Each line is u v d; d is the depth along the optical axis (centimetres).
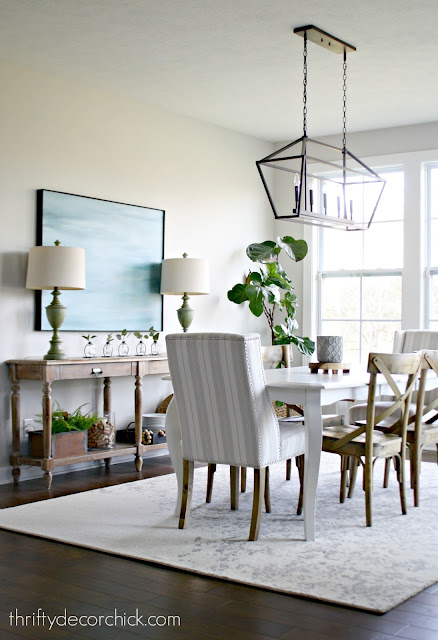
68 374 484
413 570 308
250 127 676
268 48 471
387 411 382
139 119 592
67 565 317
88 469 543
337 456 591
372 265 683
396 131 665
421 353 397
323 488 471
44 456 472
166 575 304
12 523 382
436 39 454
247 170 705
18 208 502
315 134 702
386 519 391
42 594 281
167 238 618
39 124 516
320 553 330
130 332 580
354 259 695
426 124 650
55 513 403
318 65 503
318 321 718
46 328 514
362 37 451
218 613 263
